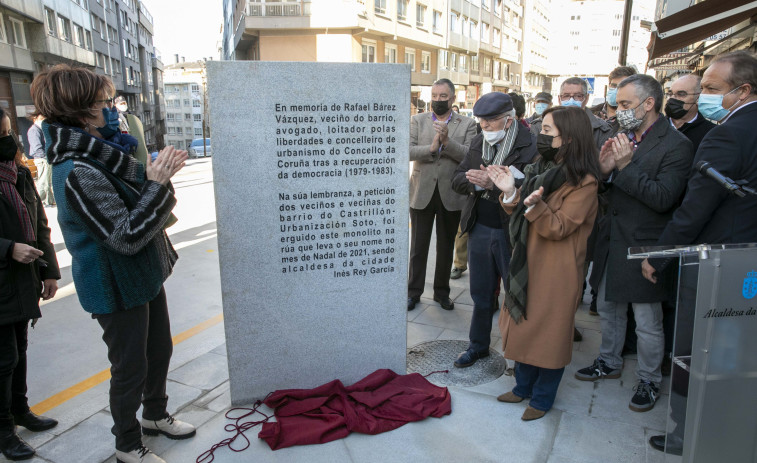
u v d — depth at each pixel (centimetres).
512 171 284
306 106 250
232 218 254
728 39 812
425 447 241
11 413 243
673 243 229
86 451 245
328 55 2391
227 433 254
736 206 216
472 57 4034
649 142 271
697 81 312
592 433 251
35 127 899
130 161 212
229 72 239
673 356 185
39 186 914
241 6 2591
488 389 294
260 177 252
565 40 7038
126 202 210
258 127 247
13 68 2183
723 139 213
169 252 243
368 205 271
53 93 192
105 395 299
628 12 957
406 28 2731
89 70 202
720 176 190
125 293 207
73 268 207
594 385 299
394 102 262
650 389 277
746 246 172
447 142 377
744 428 183
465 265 502
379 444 244
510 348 258
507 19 4853
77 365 338
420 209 405
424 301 443
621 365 307
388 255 281
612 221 282
